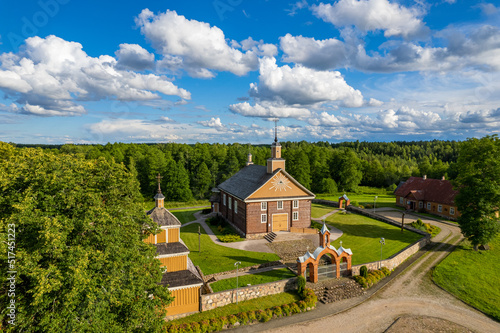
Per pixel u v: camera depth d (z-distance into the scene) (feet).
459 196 134.21
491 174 126.93
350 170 312.29
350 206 214.07
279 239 141.69
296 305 87.71
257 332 78.07
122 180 72.90
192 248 132.36
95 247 60.03
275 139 156.04
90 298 50.34
